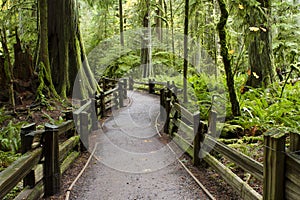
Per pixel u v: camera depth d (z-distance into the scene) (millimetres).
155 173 4734
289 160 2383
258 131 5660
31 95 8086
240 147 4926
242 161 3262
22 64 8180
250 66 8320
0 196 2285
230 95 6012
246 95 7461
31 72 8258
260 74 8188
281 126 5492
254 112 6207
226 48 5746
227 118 6191
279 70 9086
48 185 3736
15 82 7996
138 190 4113
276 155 2426
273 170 2465
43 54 8453
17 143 5477
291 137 2436
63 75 8844
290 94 7348
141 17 14586
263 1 7859
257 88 8047
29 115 7000
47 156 3676
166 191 4062
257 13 6973
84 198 3854
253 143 5227
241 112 6215
